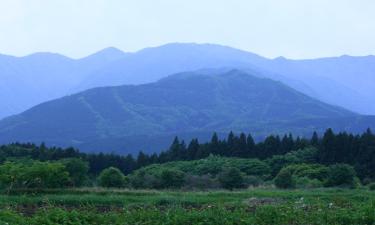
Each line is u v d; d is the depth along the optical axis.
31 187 38.53
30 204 29.64
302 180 50.94
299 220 20.64
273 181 52.50
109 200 31.66
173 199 31.92
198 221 19.72
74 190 38.06
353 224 20.59
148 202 30.02
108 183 44.72
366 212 21.39
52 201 30.27
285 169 52.94
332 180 49.38
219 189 46.69
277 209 21.81
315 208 23.55
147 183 45.88
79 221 18.86
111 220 19.80
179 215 20.00
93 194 36.84
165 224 19.39
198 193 38.25
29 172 37.88
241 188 47.59
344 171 49.41
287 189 45.69
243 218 20.27
